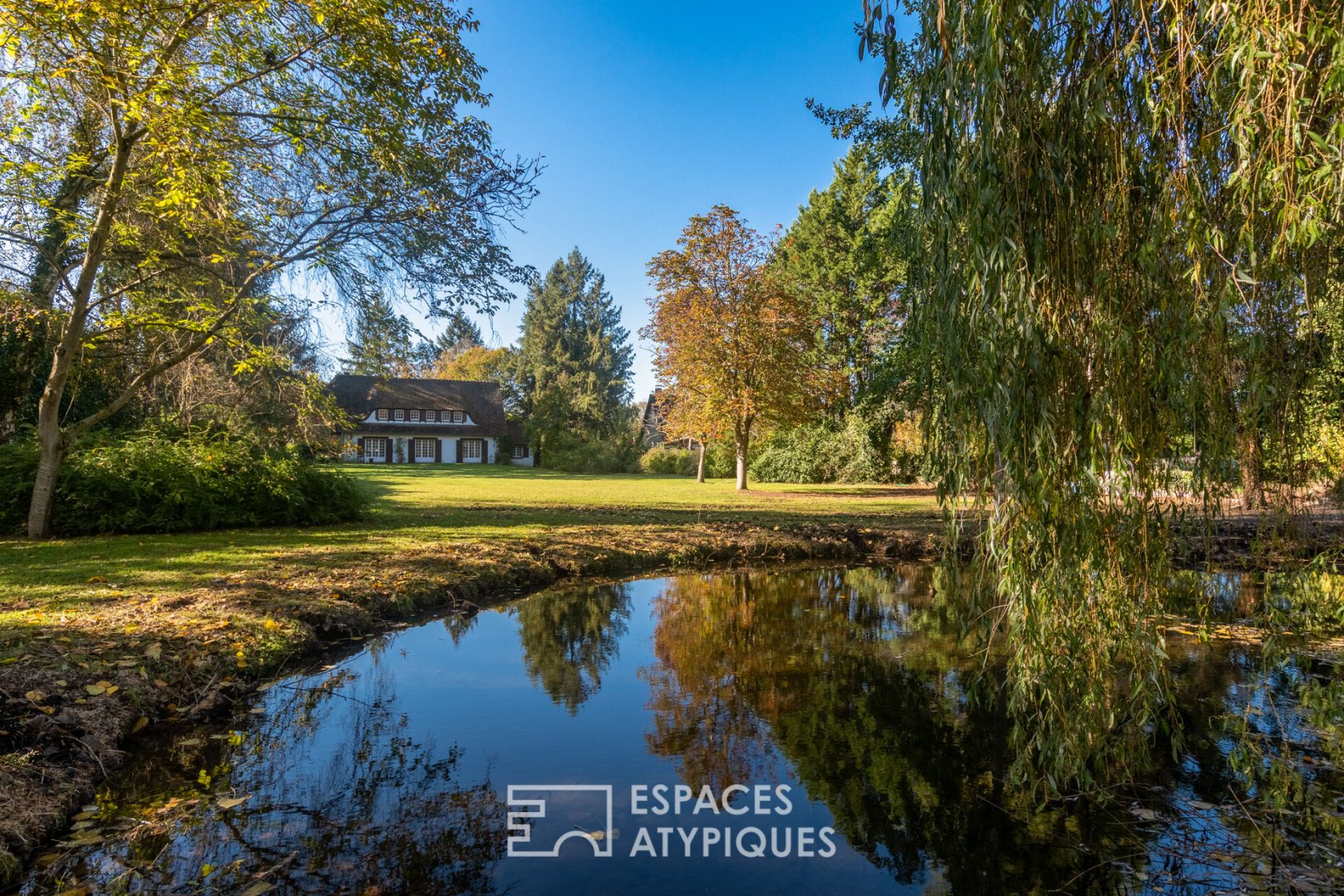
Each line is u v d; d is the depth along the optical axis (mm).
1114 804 3072
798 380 21844
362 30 7676
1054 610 2828
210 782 3309
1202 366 2625
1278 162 2205
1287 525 2871
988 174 2668
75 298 8570
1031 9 2652
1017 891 2484
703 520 13492
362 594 6371
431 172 9367
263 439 11719
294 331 11062
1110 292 2623
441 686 4801
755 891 2438
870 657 5578
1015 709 3158
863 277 27125
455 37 8758
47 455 8859
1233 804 3039
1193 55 2373
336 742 3842
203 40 7895
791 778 3445
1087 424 2648
